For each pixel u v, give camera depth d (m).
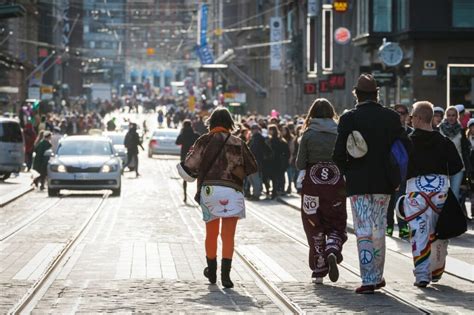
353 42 93.44
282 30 158.25
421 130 25.62
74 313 21.12
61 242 37.06
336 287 25.34
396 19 86.19
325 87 107.25
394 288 25.16
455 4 81.81
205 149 25.59
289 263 30.81
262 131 72.44
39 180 73.69
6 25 153.88
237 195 25.53
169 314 21.09
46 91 179.12
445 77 82.75
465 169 41.12
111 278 27.00
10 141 81.19
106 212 52.84
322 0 116.88
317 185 25.98
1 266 29.62
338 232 25.91
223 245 25.53
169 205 58.34
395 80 79.31
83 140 67.69
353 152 24.05
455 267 29.05
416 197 25.45
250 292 24.64
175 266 29.95
